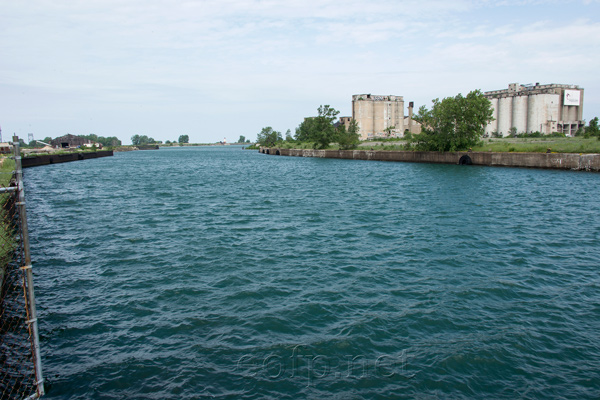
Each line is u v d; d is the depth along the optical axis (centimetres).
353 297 1631
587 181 5422
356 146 13825
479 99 8775
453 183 5606
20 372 1114
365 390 1052
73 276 1892
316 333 1340
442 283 1786
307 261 2100
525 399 1019
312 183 5991
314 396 1027
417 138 10025
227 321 1424
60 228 2944
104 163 12362
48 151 14275
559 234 2659
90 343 1277
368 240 2525
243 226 2950
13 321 1418
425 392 1045
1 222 1633
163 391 1040
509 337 1312
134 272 1942
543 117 17425
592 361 1180
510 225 2933
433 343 1279
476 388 1062
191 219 3231
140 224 3052
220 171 8756
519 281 1809
